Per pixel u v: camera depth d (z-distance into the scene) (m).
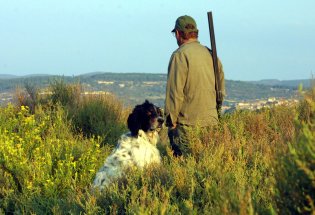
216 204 5.51
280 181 4.83
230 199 5.28
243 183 7.03
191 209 6.64
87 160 11.15
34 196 9.55
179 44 11.45
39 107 16.47
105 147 14.20
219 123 11.29
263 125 11.62
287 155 4.85
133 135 10.04
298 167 4.64
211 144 9.97
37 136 12.41
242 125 11.45
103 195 7.91
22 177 10.43
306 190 4.66
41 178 10.27
